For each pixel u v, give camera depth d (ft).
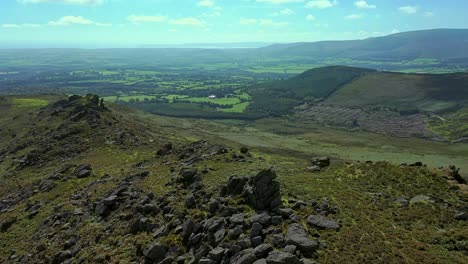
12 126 521.65
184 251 128.06
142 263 128.77
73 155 342.64
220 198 146.82
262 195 137.69
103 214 179.93
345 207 145.18
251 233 120.06
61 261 152.97
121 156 310.45
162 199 168.55
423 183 169.68
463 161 617.21
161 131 578.25
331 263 106.42
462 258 114.93
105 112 468.75
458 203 151.94
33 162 344.90
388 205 149.59
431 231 130.62
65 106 511.81
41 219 204.54
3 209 254.88
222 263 113.29
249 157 227.81
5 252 181.68
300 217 132.67
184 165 215.51
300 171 197.06
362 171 186.09
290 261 102.01
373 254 112.16
